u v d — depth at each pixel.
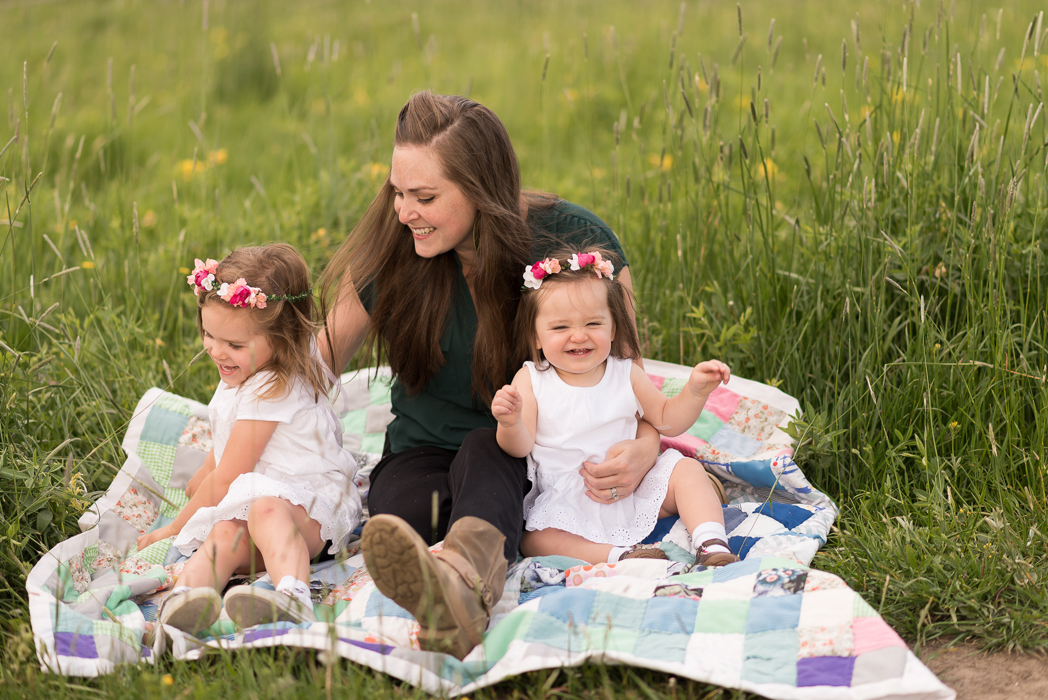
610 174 4.39
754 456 2.47
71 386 2.63
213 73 6.51
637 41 6.57
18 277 3.18
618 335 2.26
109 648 1.74
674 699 1.61
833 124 2.80
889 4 3.08
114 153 5.39
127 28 7.97
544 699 1.62
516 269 2.23
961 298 2.71
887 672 1.57
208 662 1.74
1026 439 2.42
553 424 2.21
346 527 2.18
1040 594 1.89
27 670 1.68
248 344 2.15
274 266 2.19
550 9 8.30
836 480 2.47
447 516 2.11
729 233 3.01
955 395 2.47
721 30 6.92
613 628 1.76
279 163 5.22
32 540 2.14
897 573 1.97
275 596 1.79
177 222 3.86
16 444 2.37
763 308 2.87
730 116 5.32
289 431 2.18
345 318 2.41
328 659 1.62
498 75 6.46
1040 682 1.70
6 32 7.63
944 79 3.09
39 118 5.74
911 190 2.70
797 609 1.74
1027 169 2.64
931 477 2.32
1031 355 2.48
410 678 1.62
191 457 2.49
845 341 2.71
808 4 7.44
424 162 2.08
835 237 2.78
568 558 2.11
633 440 2.22
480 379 2.27
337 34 7.37
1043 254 2.64
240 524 2.04
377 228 2.28
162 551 2.20
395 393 2.42
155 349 3.01
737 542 2.14
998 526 2.04
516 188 2.24
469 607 1.71
